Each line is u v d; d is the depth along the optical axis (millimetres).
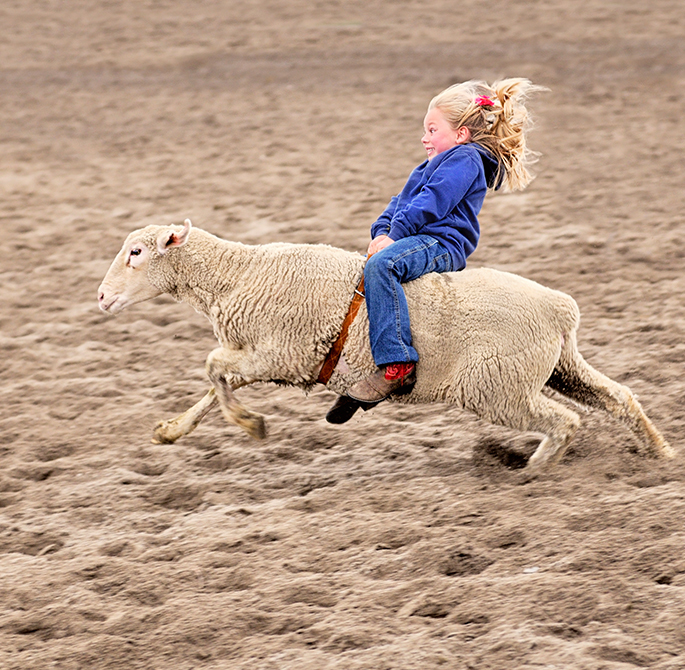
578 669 5164
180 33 35625
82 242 15484
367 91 26391
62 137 22953
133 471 8258
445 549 6527
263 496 7746
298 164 19734
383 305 7172
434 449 8438
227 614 5926
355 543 6785
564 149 19766
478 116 7781
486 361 7312
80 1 42625
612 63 27609
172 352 11109
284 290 7504
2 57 32500
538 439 8453
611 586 5918
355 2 40688
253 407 9539
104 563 6656
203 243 7754
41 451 8719
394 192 17391
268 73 29125
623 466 7703
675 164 18266
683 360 9969
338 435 8797
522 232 14953
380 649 5473
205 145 21703
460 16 36719
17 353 11227
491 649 5395
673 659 5219
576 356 7781
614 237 14430
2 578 6594
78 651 5648
